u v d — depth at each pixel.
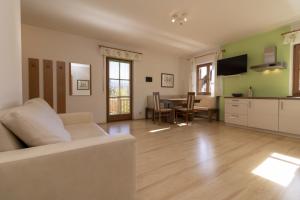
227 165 2.07
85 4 2.94
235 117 4.42
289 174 1.85
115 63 5.30
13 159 0.73
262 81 4.30
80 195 0.90
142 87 5.83
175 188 1.58
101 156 0.95
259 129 3.92
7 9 1.34
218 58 5.42
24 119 0.90
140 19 3.50
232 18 3.43
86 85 4.74
